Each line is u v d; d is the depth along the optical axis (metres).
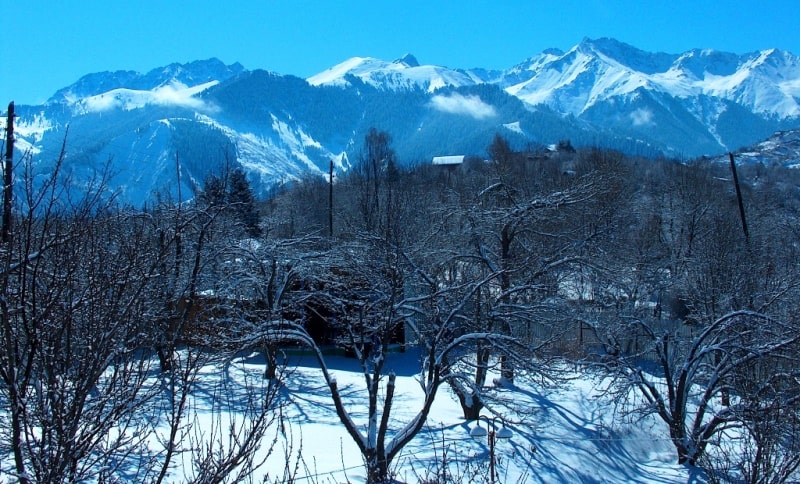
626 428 24.25
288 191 71.75
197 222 20.48
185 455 13.04
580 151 92.44
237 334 21.03
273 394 8.54
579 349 26.88
